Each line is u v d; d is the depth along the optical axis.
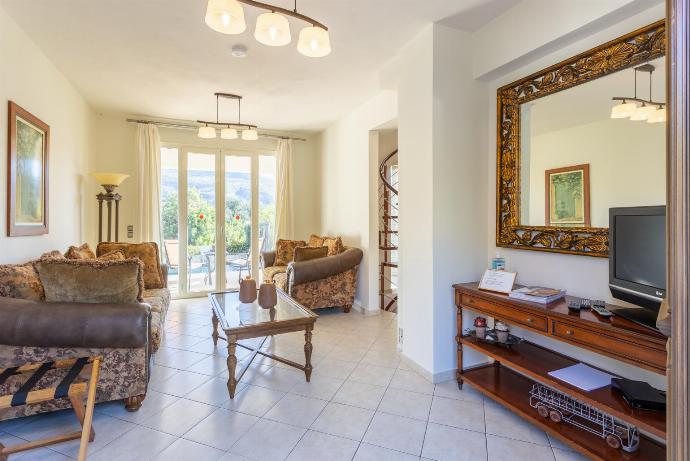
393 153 5.03
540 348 2.34
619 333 1.56
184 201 5.30
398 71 3.12
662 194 1.73
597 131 2.02
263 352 3.04
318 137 5.98
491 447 1.87
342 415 2.17
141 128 4.89
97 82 3.69
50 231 3.17
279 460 1.77
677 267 0.49
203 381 2.60
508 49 2.42
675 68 0.49
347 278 4.56
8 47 2.45
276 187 5.79
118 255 3.48
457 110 2.66
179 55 3.08
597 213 2.02
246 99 4.25
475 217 2.74
